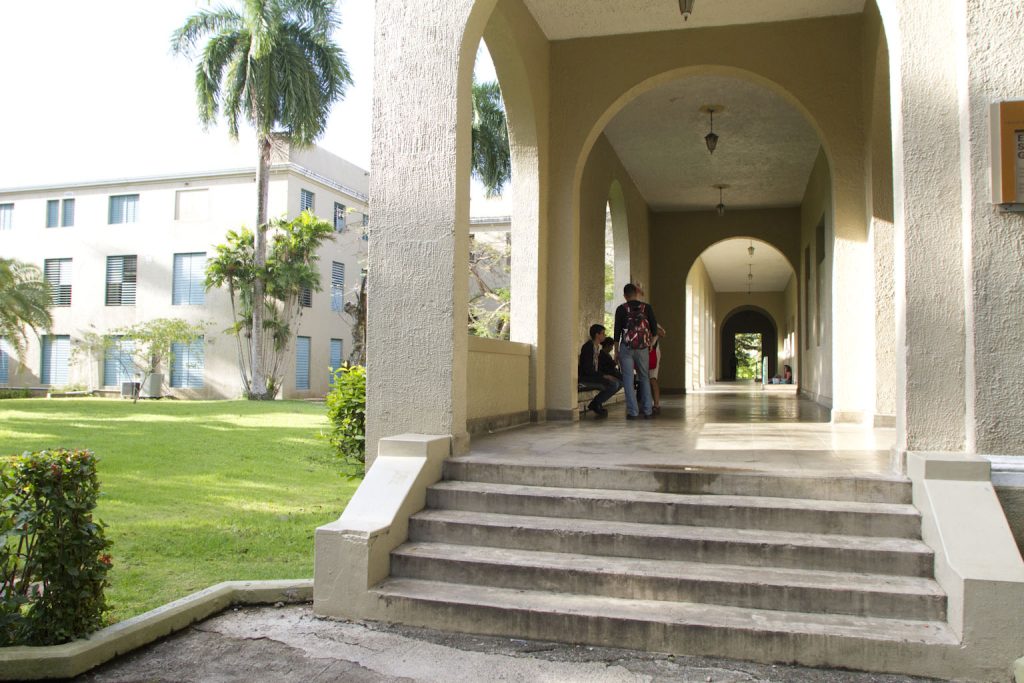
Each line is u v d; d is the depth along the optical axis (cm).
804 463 462
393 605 374
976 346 389
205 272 2466
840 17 764
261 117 2252
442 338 501
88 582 341
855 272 776
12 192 2972
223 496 714
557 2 739
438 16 520
